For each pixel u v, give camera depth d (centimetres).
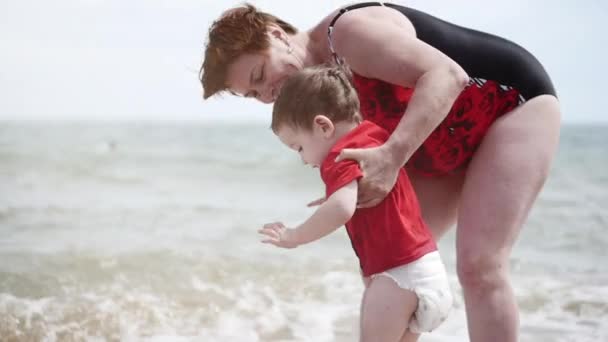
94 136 2895
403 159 200
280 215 744
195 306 359
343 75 214
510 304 210
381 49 212
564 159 1518
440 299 200
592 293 393
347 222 212
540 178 216
